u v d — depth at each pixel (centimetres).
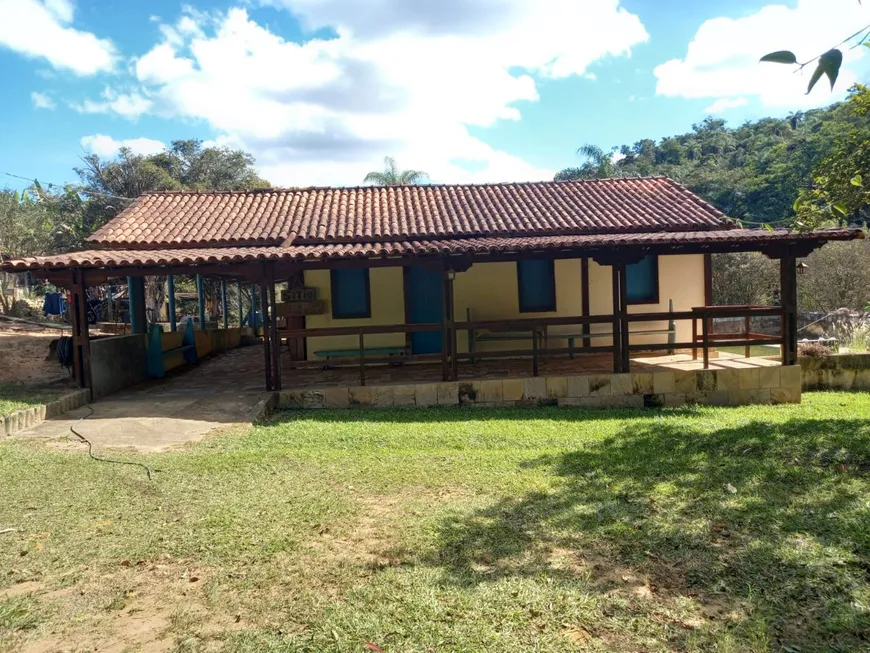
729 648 277
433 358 1014
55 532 424
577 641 286
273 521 442
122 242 1206
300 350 1345
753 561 368
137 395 1010
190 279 2777
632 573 357
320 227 1312
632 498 493
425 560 375
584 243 945
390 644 285
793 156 3816
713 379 1049
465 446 708
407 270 1347
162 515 456
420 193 1570
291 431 778
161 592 339
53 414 839
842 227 973
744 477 548
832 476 547
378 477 560
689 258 1382
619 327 1030
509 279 1366
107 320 2458
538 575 353
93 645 288
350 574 356
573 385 1026
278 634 295
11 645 288
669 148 6494
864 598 321
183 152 3631
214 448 688
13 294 2159
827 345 1395
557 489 522
